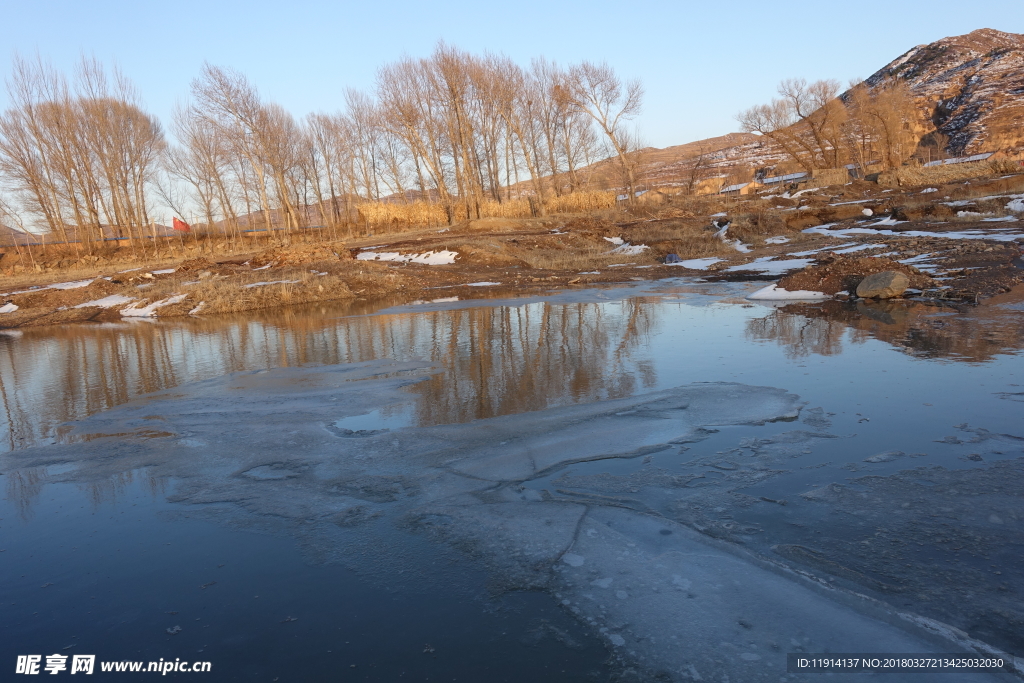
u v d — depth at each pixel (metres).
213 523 5.15
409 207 46.56
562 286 21.72
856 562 3.97
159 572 4.44
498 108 47.28
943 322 11.29
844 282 15.70
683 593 3.80
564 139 52.62
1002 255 17.11
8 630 3.87
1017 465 5.22
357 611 3.87
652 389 7.94
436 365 10.14
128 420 8.23
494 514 4.89
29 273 35.09
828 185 42.41
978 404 6.77
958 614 3.44
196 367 11.55
